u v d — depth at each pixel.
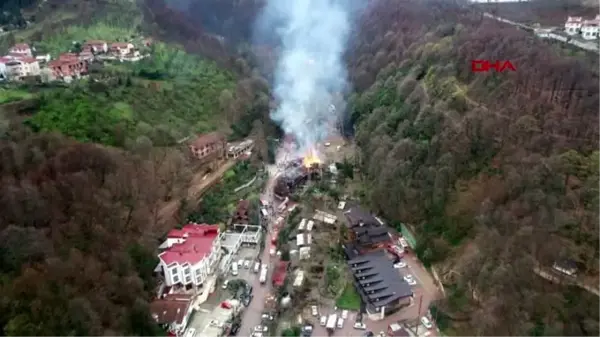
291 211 120.12
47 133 99.56
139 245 87.38
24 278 65.44
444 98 116.31
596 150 86.56
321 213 117.00
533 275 76.69
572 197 80.56
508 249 79.69
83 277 71.44
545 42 127.88
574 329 69.56
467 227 95.31
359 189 127.62
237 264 102.25
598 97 94.06
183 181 117.06
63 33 171.38
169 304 83.94
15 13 182.62
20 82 126.50
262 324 85.38
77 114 113.88
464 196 98.50
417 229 104.56
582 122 91.25
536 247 78.38
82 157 92.94
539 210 81.62
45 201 78.94
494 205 90.06
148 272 86.38
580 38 142.12
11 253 69.31
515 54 115.88
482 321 75.69
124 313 72.56
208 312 87.94
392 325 83.38
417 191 105.06
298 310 88.62
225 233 109.56
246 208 117.19
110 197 90.25
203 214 113.94
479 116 103.12
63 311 65.19
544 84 102.94
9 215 74.56
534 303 73.19
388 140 121.38
